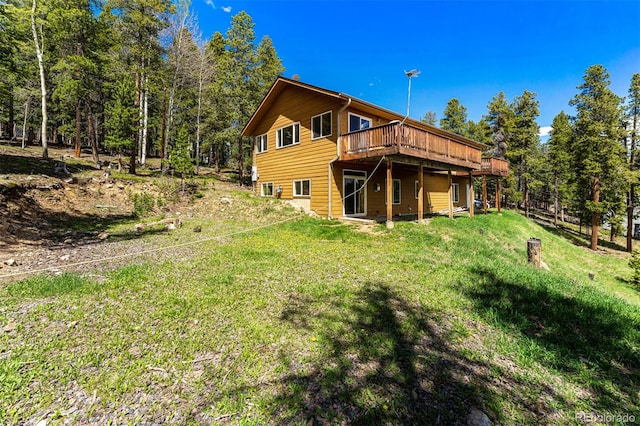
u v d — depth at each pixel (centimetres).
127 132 1700
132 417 222
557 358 312
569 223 3528
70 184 1304
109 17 1692
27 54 1767
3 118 2603
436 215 1584
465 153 1389
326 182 1296
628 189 1995
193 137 2350
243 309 406
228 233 1021
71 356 296
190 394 247
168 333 342
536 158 2967
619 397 259
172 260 660
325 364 285
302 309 407
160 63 1995
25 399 238
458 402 240
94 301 428
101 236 909
